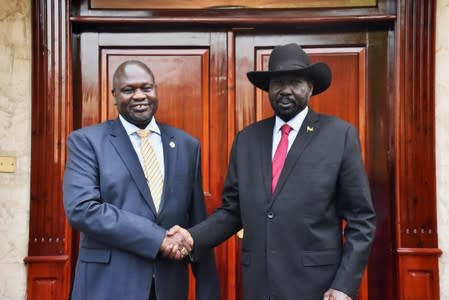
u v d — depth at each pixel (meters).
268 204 2.32
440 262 3.05
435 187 3.05
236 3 3.19
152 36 3.24
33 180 3.06
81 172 2.34
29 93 3.08
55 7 3.08
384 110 3.19
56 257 3.03
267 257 2.29
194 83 3.24
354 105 3.20
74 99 3.20
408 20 3.07
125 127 2.46
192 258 2.41
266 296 2.30
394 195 3.11
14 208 3.07
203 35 3.23
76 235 3.16
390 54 3.18
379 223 3.16
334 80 3.21
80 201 2.28
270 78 2.42
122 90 2.41
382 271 3.15
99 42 3.22
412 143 3.06
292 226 2.28
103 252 2.32
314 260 2.27
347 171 2.32
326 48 3.23
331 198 2.32
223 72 3.23
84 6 3.18
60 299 3.04
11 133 3.07
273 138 2.47
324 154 2.32
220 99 3.23
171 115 3.23
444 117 3.06
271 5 3.19
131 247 2.27
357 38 3.21
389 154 3.16
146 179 2.39
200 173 2.57
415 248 3.04
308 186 2.29
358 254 2.25
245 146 2.48
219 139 3.22
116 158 2.37
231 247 3.19
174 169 2.44
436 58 3.07
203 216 2.55
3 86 3.08
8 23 3.08
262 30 3.24
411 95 3.06
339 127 2.38
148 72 2.44
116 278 2.30
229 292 3.19
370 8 3.17
